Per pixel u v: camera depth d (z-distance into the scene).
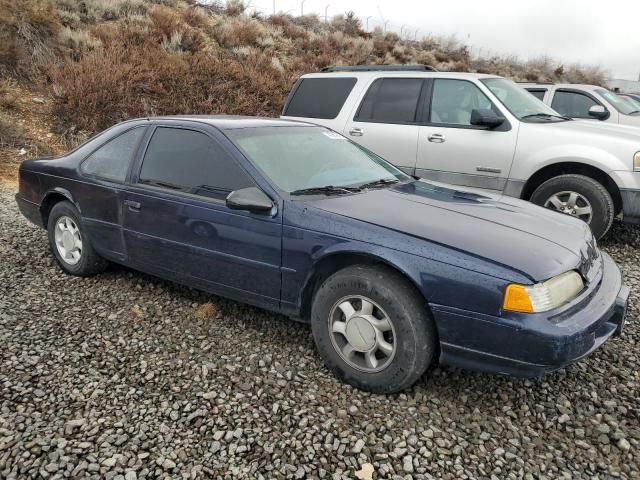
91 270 4.57
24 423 2.68
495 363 2.70
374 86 6.78
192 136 3.84
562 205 5.64
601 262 3.35
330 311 3.08
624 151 5.34
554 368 2.60
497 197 3.86
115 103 10.73
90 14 14.25
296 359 3.35
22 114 10.50
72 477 2.33
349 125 6.82
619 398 3.01
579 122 6.11
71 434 2.60
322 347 3.15
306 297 3.28
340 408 2.87
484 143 5.92
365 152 4.39
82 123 10.44
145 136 4.11
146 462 2.44
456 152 6.08
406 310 2.81
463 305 2.70
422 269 2.77
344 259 3.11
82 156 4.54
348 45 19.66
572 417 2.85
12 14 11.84
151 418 2.74
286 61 15.90
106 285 4.47
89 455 2.46
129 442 2.56
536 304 2.60
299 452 2.52
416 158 6.36
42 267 4.86
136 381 3.07
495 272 2.65
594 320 2.70
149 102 11.16
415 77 6.53
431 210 3.28
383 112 6.65
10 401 2.85
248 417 2.76
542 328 2.56
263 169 3.49
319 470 2.41
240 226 3.40
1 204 7.06
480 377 3.19
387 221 3.03
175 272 3.88
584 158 5.44
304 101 7.32
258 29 17.59
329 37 19.92
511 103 6.14
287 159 3.71
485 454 2.55
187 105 11.42
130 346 3.47
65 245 4.67
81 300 4.16
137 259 4.10
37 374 3.12
